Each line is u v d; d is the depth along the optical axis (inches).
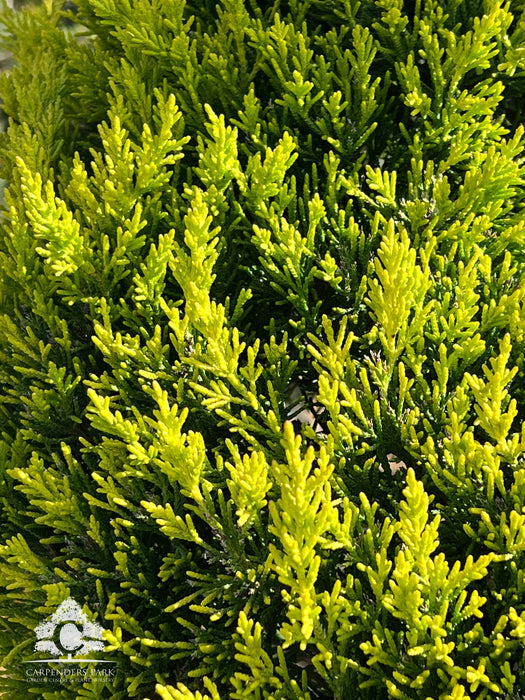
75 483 11.6
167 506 10.0
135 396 11.6
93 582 11.4
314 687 10.7
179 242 12.6
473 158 12.7
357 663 9.4
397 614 8.9
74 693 11.1
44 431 12.4
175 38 12.8
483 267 11.2
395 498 11.2
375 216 11.9
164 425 9.7
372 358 11.9
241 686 9.3
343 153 12.9
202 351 11.5
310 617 8.9
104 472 12.0
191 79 13.0
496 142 12.9
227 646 10.3
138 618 11.5
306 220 13.1
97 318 12.1
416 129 13.1
